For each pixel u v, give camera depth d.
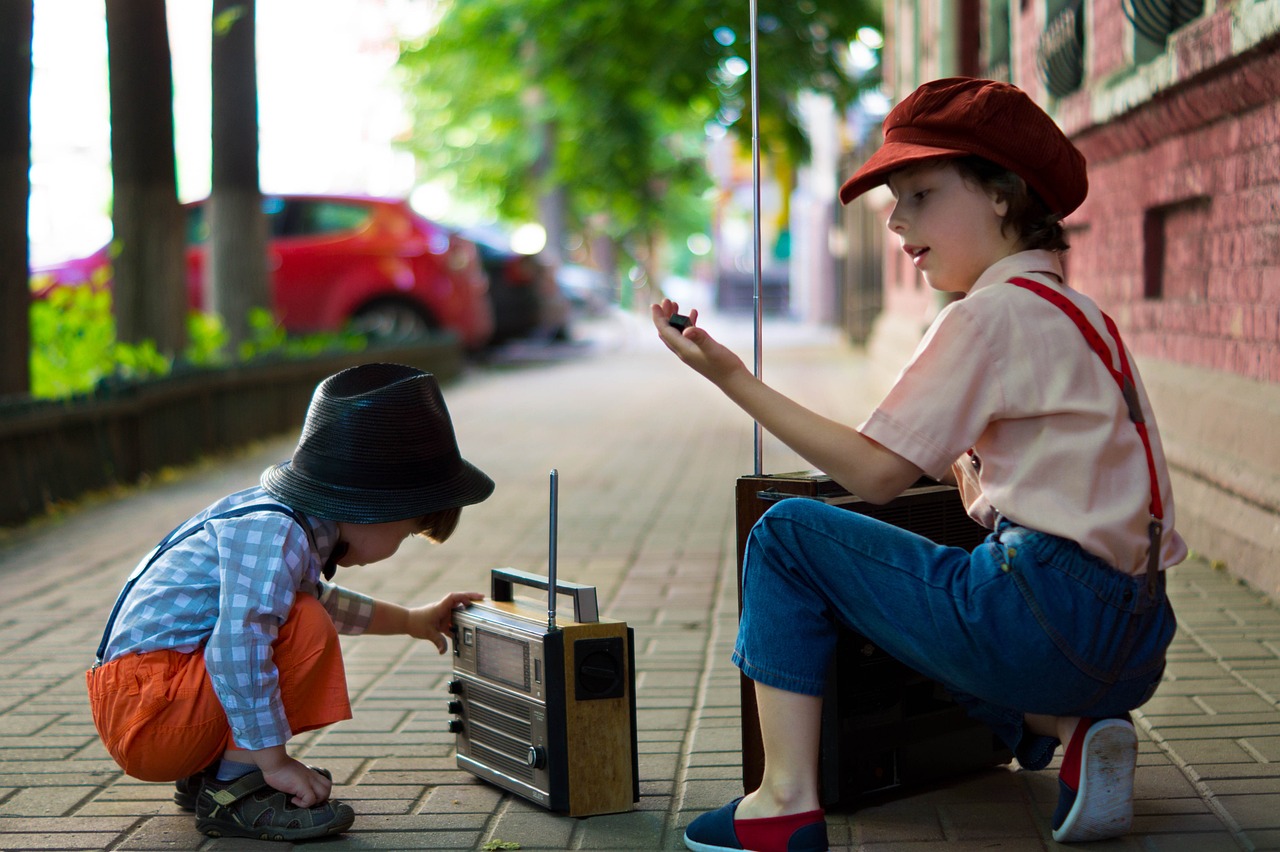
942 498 2.99
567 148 23.02
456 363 16.28
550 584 2.96
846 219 22.17
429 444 2.91
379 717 3.77
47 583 5.78
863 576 2.58
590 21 18.72
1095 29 7.14
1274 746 3.29
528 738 3.00
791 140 18.39
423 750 3.47
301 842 2.85
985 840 2.75
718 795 3.07
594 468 9.09
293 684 2.85
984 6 10.50
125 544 6.67
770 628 2.67
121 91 10.32
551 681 2.90
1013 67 9.30
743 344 22.95
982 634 2.46
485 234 19.38
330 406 2.89
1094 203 7.55
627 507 7.54
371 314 15.84
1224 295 5.54
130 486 8.57
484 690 3.13
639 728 3.62
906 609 2.54
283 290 15.59
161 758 2.83
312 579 2.93
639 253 34.53
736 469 8.98
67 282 13.78
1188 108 5.68
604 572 5.80
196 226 15.48
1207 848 2.68
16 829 2.97
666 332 2.63
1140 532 2.48
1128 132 6.64
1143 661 2.53
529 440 10.62
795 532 2.65
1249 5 4.65
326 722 2.89
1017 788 3.08
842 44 18.53
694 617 4.91
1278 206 4.93
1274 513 4.87
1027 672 2.47
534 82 20.09
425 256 15.84
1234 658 4.09
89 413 8.01
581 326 27.41
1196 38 5.25
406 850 2.79
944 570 2.52
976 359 2.46
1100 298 7.48
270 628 2.79
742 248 51.34
